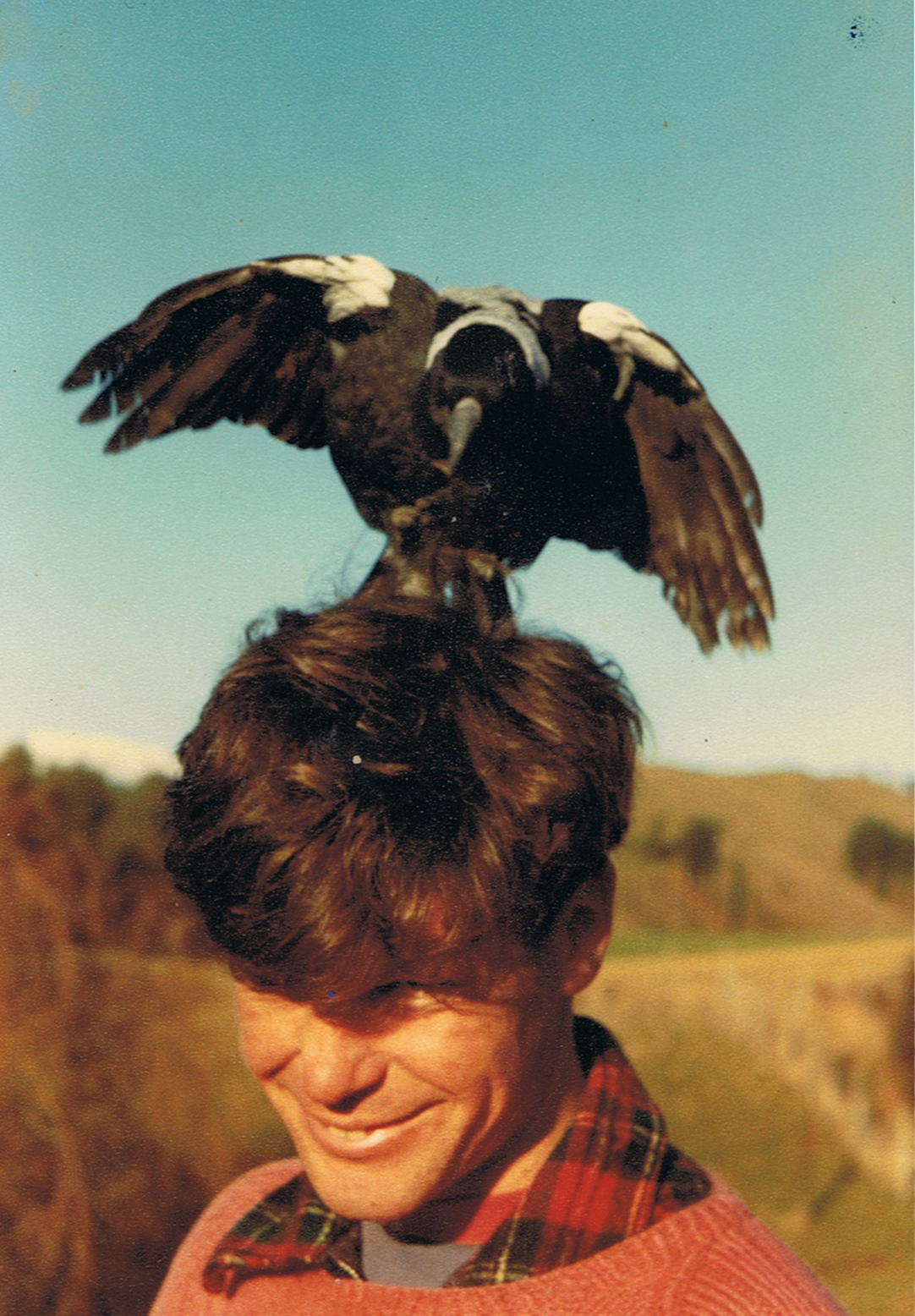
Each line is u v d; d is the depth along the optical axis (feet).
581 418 8.00
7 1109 13.39
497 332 7.91
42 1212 13.19
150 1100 13.66
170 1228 13.53
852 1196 19.98
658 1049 22.00
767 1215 19.29
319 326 8.29
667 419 8.23
